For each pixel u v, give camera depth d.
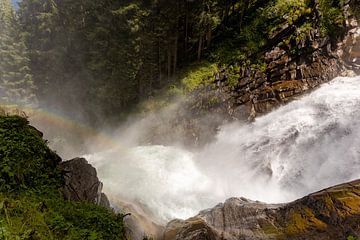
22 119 8.28
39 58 39.59
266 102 21.17
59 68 35.59
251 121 21.16
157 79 27.00
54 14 36.09
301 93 20.41
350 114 16.44
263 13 23.33
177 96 23.88
